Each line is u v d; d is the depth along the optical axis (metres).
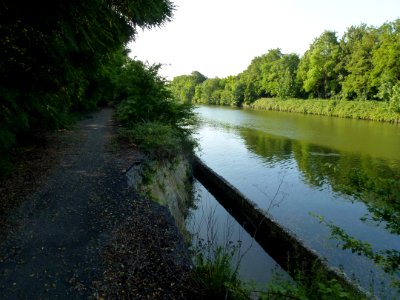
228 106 79.88
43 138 11.26
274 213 10.80
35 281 3.65
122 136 12.19
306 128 33.03
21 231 4.74
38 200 5.86
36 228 4.86
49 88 6.52
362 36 51.72
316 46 56.75
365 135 27.80
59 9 4.96
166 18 8.83
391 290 6.20
